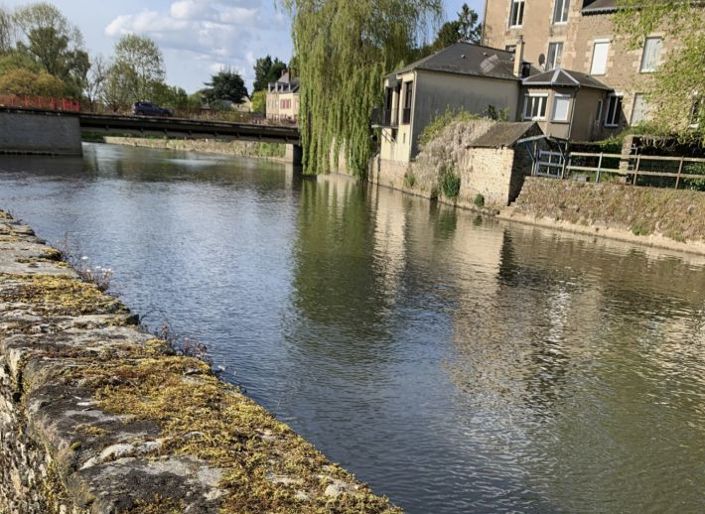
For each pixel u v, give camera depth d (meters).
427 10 34.69
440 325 9.45
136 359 2.85
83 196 22.44
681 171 19.25
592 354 8.54
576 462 5.73
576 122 30.28
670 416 6.75
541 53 34.38
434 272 12.98
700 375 7.96
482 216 22.78
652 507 5.13
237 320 9.14
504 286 12.09
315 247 15.09
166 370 2.75
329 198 26.53
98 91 70.69
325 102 34.88
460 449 5.82
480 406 6.74
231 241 15.34
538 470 5.57
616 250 16.66
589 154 21.02
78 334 3.10
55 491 2.06
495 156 23.31
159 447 2.03
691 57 17.09
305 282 11.58
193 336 8.35
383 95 33.94
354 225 18.98
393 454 5.67
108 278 9.66
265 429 2.36
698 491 5.38
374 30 33.62
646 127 21.38
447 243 16.55
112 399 2.36
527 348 8.65
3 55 62.59
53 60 65.44
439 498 5.05
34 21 65.00
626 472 5.62
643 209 18.31
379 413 6.44
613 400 7.09
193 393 2.53
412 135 30.25
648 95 19.03
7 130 40.59
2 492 2.94
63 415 2.18
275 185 31.77
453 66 30.31
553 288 12.11
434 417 6.41
